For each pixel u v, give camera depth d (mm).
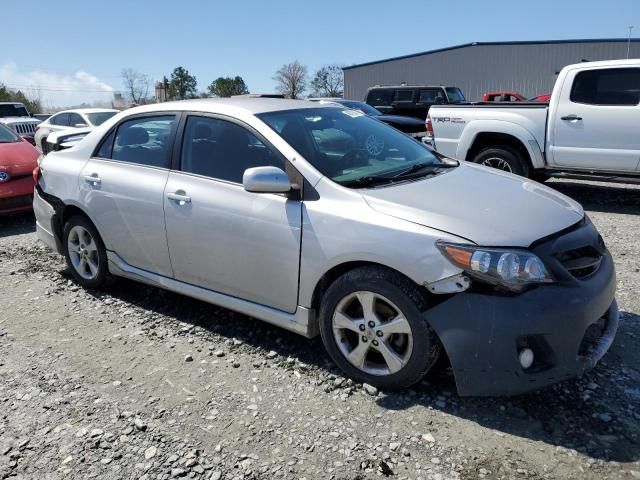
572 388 3252
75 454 2818
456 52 40656
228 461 2736
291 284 3480
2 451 2857
